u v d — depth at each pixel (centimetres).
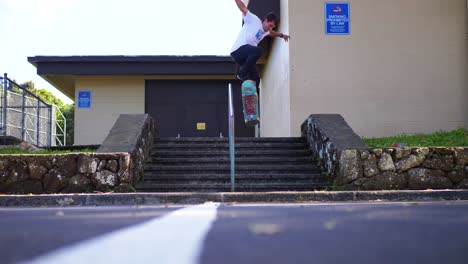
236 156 949
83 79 1672
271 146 984
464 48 1178
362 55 1166
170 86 1709
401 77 1167
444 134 1071
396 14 1177
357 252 310
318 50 1162
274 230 393
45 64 1590
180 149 975
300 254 305
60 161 731
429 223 423
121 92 1683
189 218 477
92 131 1656
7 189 724
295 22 1166
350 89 1159
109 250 323
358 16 1174
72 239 362
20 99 1533
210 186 798
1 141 1237
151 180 836
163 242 349
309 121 991
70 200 654
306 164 912
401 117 1159
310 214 494
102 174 726
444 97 1167
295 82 1154
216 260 293
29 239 362
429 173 759
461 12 1185
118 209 575
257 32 744
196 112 1712
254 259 294
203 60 1617
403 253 306
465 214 484
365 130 1153
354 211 517
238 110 1728
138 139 819
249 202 655
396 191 687
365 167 752
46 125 1719
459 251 311
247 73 741
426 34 1177
